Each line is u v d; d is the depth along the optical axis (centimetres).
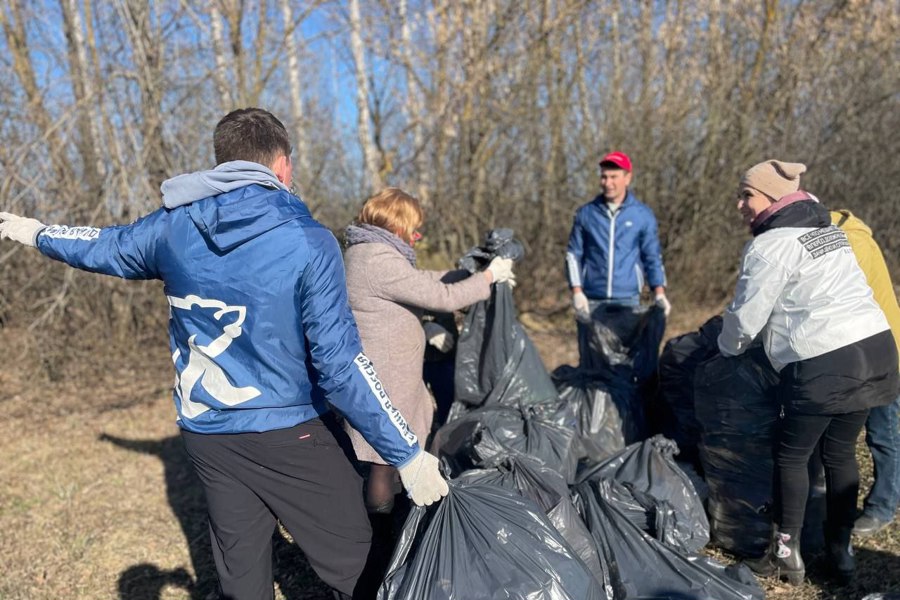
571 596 191
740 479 269
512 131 761
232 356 180
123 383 618
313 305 175
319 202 712
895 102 777
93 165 636
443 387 333
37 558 324
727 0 791
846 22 789
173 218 180
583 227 419
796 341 229
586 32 780
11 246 614
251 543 192
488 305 298
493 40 730
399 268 246
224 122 188
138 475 422
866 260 257
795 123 789
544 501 233
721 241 788
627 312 377
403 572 203
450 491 211
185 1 627
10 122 606
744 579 224
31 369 622
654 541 232
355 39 754
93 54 617
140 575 308
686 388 315
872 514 278
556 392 311
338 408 179
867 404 229
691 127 788
